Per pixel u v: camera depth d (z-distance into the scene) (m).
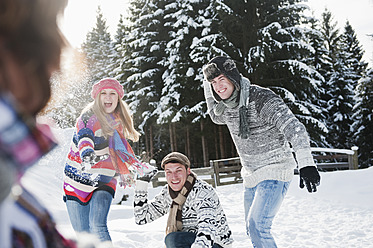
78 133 2.98
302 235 5.79
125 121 3.26
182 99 21.38
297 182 11.02
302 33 19.42
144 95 23.27
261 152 3.09
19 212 0.36
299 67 18.56
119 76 25.17
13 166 0.31
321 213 7.67
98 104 3.12
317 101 23.52
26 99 0.35
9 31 0.33
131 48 24.89
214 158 24.75
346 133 29.47
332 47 37.56
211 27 20.11
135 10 27.78
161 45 23.81
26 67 0.35
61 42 0.37
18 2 0.33
